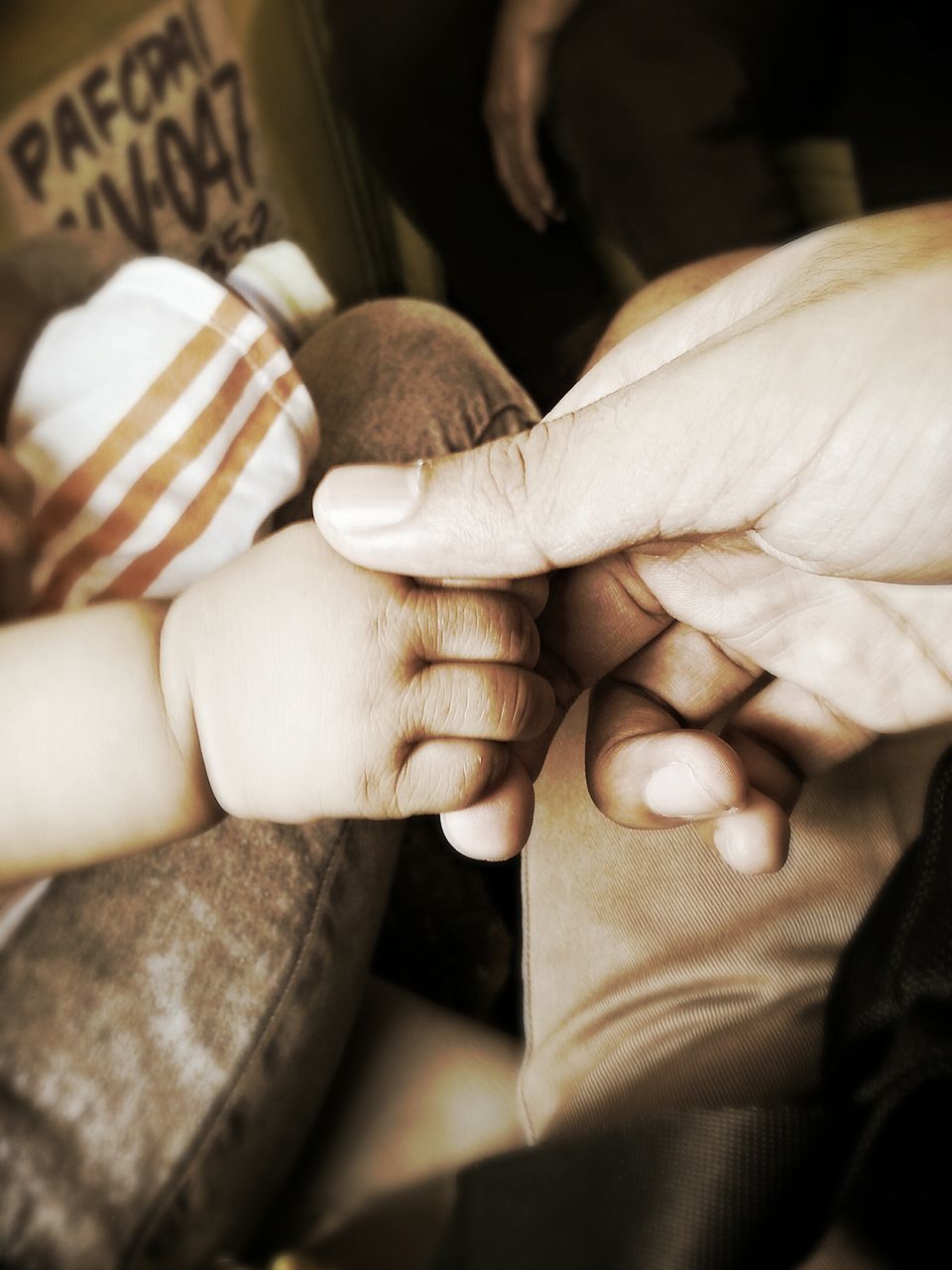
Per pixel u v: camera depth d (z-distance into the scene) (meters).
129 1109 0.21
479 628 0.18
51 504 0.24
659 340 0.20
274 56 0.42
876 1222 0.15
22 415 0.25
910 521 0.17
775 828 0.19
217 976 0.22
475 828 0.19
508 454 0.18
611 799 0.21
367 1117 0.24
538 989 0.23
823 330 0.16
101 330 0.26
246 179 0.45
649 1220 0.15
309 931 0.23
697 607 0.21
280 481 0.25
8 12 0.36
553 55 0.38
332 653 0.18
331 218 0.47
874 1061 0.16
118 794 0.19
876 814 0.23
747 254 0.27
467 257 0.40
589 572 0.21
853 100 0.42
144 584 0.24
